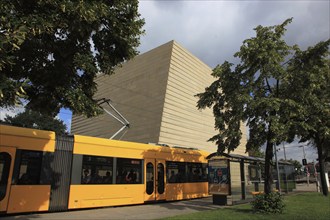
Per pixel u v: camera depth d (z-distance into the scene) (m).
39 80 7.71
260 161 19.95
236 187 16.98
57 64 7.57
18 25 5.46
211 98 14.48
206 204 16.36
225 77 13.82
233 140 13.80
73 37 7.56
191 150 20.16
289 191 26.52
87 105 7.88
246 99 12.34
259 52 12.58
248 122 13.47
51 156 12.46
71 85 8.03
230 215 11.36
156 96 36.38
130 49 8.56
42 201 11.84
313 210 13.12
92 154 13.93
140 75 40.12
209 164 17.17
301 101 12.86
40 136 12.29
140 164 16.14
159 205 15.73
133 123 38.25
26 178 11.58
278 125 11.75
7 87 5.18
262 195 12.89
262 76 12.72
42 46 7.21
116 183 14.65
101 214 12.16
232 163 17.34
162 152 17.66
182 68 38.78
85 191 13.29
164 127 34.44
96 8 6.80
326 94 15.85
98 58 8.45
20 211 11.21
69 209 12.93
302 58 13.47
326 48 13.01
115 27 8.05
